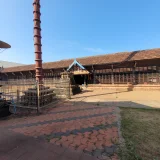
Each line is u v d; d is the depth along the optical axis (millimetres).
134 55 15688
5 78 25797
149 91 13555
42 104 7613
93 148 3090
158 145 3129
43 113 6441
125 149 2986
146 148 3006
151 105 7215
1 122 5414
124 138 3496
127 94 11922
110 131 3979
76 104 8172
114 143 3277
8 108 6941
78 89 14289
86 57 21172
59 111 6664
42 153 2930
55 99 9297
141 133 3752
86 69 18141
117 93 12797
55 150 3039
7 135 3916
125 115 5434
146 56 14266
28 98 7566
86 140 3488
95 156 2783
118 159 2660
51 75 21484
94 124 4613
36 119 5535
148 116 5227
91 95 11930
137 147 3055
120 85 15492
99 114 5781
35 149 3104
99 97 10641
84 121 4969
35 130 4273
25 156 2830
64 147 3164
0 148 3170
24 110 7070
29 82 9000
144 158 2650
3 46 7879
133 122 4602
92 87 16984
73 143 3352
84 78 18750
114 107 6957
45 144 3326
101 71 17719
